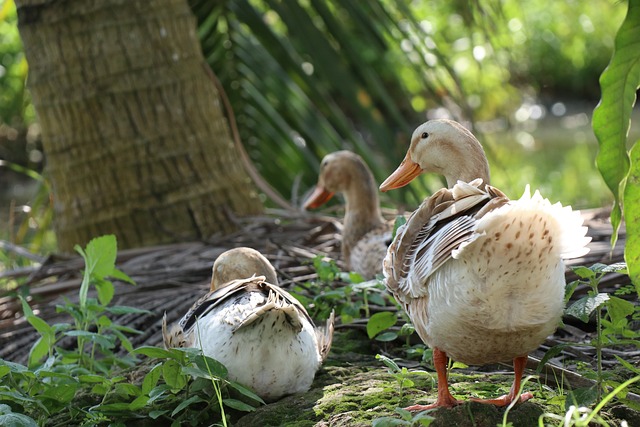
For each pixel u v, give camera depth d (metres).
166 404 6.04
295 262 9.35
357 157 10.25
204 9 12.52
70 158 10.64
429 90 11.96
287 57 12.59
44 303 9.45
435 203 5.32
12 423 5.40
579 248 4.72
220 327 5.85
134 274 9.56
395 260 5.44
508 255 4.62
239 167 11.35
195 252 10.04
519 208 4.52
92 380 6.09
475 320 4.91
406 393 5.85
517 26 29.19
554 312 4.93
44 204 14.58
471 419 5.17
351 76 11.81
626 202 5.35
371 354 7.18
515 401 4.97
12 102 22.39
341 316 7.57
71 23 10.46
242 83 13.02
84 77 10.51
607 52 33.41
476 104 30.53
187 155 10.77
